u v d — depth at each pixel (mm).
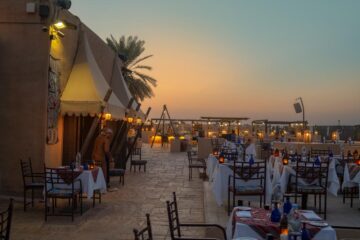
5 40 10414
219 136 31250
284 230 4102
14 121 10398
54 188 8812
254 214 5195
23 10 10352
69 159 12422
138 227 8039
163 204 10344
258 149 20797
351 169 9875
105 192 10875
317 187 8734
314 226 4586
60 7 11094
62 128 12141
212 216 8492
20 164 10336
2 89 10430
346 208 9500
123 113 14188
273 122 35562
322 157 12320
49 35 10383
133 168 18703
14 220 8414
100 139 12586
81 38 12984
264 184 8703
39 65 10359
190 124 42625
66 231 7703
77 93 11617
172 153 27906
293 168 9234
